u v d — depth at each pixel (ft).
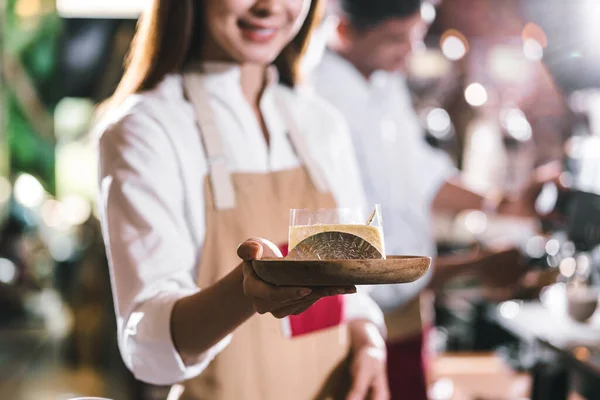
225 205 5.84
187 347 4.79
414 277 3.99
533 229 14.30
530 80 15.31
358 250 4.28
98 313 22.38
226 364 5.79
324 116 6.88
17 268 27.22
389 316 10.21
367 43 10.89
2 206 28.40
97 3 10.11
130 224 5.32
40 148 27.84
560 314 10.16
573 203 11.13
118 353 18.20
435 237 14.48
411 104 15.05
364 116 11.14
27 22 20.44
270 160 6.26
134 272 5.22
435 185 12.46
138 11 10.17
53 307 28.71
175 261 5.35
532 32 15.24
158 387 12.70
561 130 15.34
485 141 15.17
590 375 7.80
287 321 6.00
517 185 15.23
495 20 15.15
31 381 20.53
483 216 14.58
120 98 6.13
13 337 25.53
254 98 6.45
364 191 11.18
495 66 15.19
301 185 6.30
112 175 5.43
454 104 15.21
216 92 6.08
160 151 5.53
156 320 4.84
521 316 10.05
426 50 15.06
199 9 5.95
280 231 6.06
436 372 12.65
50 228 32.76
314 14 6.66
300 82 6.91
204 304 4.66
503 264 10.95
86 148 28.71
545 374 9.62
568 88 15.34
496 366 13.01
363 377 6.26
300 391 6.08
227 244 5.82
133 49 6.23
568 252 11.32
